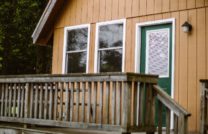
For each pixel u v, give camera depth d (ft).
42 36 49.70
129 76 29.30
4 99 39.58
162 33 39.37
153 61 39.73
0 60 72.79
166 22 38.96
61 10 48.01
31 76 36.81
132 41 41.29
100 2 44.47
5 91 39.52
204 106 32.81
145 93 30.19
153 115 30.17
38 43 50.06
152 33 40.11
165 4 39.14
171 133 35.06
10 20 77.00
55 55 48.16
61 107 34.45
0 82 39.73
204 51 36.37
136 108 29.68
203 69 36.29
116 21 42.83
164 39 39.17
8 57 77.41
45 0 80.33
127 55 41.55
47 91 35.76
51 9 47.32
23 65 79.15
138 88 29.89
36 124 36.81
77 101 33.27
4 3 76.43
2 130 38.78
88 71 44.73
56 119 34.76
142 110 29.94
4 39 76.48
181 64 37.60
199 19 36.88
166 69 38.68
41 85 36.19
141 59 40.70
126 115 29.14
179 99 37.40
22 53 78.02
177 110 28.76
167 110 29.48
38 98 36.63
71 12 47.06
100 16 44.32
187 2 37.70
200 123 32.94
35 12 78.07
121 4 42.63
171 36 38.68
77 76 33.22
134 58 40.93
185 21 37.60
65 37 47.32
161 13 39.37
